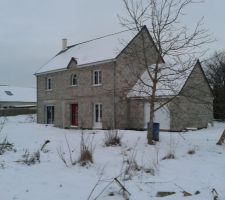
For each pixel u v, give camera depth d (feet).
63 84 110.63
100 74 97.45
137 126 92.12
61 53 124.16
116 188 26.61
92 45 110.22
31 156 39.22
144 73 87.35
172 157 40.93
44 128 97.81
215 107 128.16
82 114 102.53
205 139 58.13
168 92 81.05
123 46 94.73
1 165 34.30
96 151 43.78
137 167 33.81
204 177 31.50
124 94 92.27
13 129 93.15
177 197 25.32
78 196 24.68
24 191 25.57
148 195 25.57
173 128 84.17
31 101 223.51
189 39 49.96
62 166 34.86
